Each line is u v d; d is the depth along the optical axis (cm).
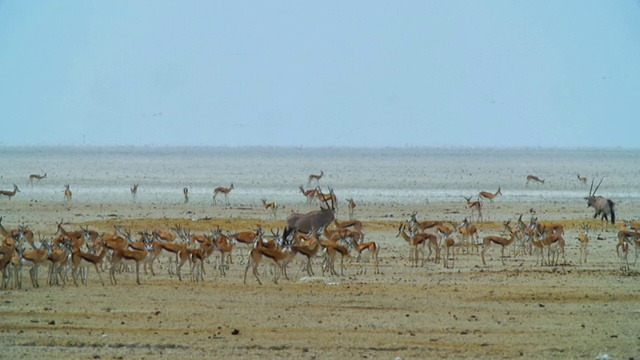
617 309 9175
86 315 8769
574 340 7794
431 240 12662
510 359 7144
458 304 9381
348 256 11694
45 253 10681
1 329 8131
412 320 8556
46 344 7600
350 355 7231
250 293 10075
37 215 19812
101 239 12300
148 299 9669
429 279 11150
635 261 12431
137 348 7469
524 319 8644
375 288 10419
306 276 11456
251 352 7319
